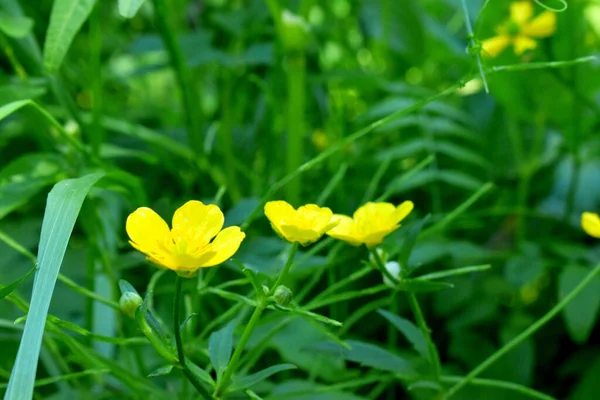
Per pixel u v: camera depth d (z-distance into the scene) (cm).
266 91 76
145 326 49
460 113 84
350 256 64
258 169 86
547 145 93
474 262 75
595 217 54
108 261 61
